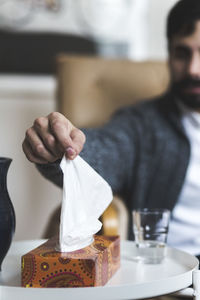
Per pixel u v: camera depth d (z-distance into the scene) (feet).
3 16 6.69
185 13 4.68
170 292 2.04
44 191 6.89
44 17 6.77
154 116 4.93
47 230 3.73
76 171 2.20
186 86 4.76
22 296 1.88
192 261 2.50
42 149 2.24
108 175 4.15
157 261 2.56
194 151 4.80
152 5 7.04
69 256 2.02
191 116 4.86
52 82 6.78
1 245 2.26
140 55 7.04
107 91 5.46
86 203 2.23
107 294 1.90
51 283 2.00
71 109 5.29
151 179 4.75
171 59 4.89
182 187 4.64
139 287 1.95
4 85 6.70
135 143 4.77
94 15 6.87
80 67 5.42
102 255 2.10
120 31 6.96
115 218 3.38
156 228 2.62
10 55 6.72
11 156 6.81
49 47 6.81
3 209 2.27
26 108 6.76
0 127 6.75
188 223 4.63
